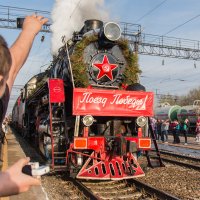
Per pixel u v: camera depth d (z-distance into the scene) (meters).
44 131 10.49
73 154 8.76
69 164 8.59
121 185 8.54
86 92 8.84
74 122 9.48
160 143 23.75
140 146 9.20
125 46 9.90
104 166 8.71
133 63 10.02
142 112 9.40
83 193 7.46
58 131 9.59
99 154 8.83
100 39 9.57
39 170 1.32
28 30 1.83
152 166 9.72
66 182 8.77
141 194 7.59
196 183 8.82
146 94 9.48
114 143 8.70
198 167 10.85
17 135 26.64
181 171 10.56
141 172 8.69
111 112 9.06
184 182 8.95
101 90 9.00
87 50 9.56
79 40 9.78
